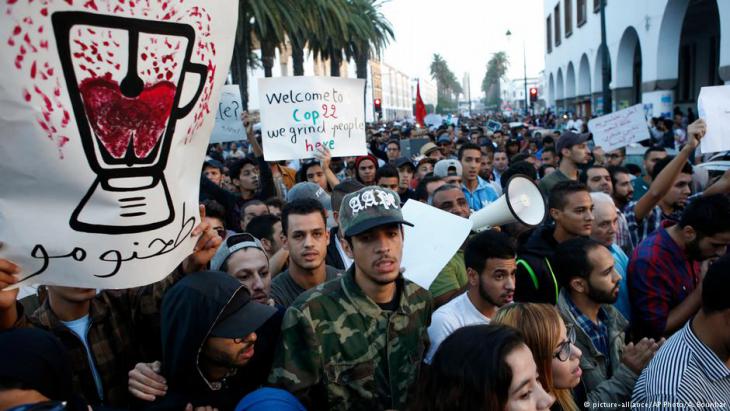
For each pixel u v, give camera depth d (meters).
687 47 27.14
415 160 10.49
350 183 4.10
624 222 4.70
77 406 1.76
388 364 2.12
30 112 1.37
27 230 1.44
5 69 1.33
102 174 1.49
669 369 2.14
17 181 1.41
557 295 3.09
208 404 2.01
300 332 2.07
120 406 2.34
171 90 1.57
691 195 5.75
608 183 5.42
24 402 1.55
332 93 5.50
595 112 30.42
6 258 1.43
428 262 3.02
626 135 7.82
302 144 5.46
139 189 1.55
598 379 2.71
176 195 1.64
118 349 2.37
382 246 2.12
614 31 25.61
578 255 2.84
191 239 1.75
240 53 18.06
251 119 6.57
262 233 3.96
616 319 2.99
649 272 3.23
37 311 2.30
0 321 1.80
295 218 3.02
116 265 1.55
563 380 2.18
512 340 1.62
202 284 1.98
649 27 20.19
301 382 2.02
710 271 2.09
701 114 4.43
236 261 2.78
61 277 1.51
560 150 6.18
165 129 1.58
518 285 3.18
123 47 1.47
